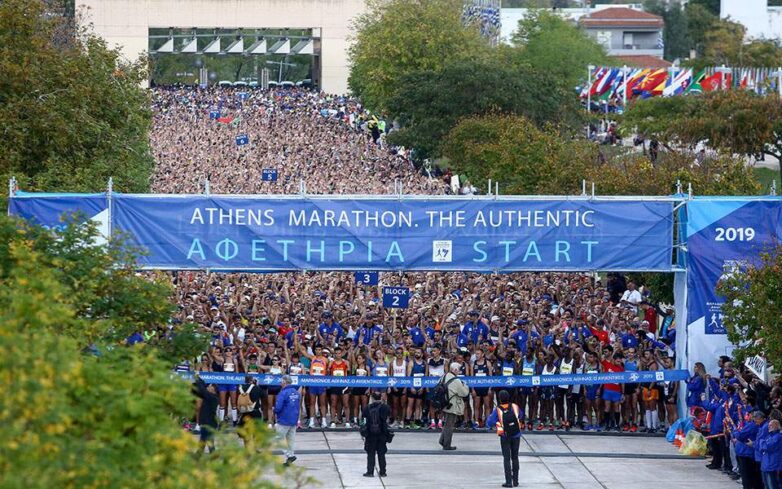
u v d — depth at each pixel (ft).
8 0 204.33
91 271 114.52
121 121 234.99
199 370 156.76
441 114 423.64
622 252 159.02
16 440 63.41
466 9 636.48
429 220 157.58
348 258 157.28
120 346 91.81
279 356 162.09
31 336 72.74
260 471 75.61
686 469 142.00
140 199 154.20
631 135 526.16
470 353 163.84
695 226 157.89
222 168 417.49
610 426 161.48
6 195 160.04
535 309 191.52
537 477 136.87
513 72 427.74
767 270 136.98
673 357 169.58
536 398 161.99
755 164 469.57
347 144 501.15
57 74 205.26
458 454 146.61
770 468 122.21
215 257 155.63
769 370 161.48
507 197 157.99
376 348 159.94
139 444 72.23
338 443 151.12
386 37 562.66
